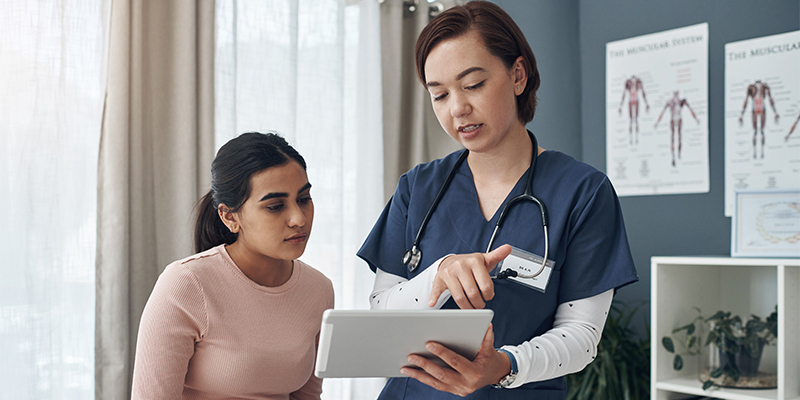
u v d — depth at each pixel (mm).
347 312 768
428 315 785
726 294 2320
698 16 2477
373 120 2730
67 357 1921
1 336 1783
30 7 1836
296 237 1176
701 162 2447
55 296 1872
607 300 1065
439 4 2836
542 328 1074
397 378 1148
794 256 2070
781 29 2270
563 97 2820
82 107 1948
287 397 1320
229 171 1176
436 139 2914
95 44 1969
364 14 2756
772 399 1873
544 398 1062
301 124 2529
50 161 1864
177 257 2096
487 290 881
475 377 855
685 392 2023
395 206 1250
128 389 1965
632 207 2646
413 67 2877
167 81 2127
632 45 2652
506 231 1098
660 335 2107
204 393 1243
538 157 1152
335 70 2588
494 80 1006
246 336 1214
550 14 2832
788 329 1873
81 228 1941
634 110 2639
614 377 2264
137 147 2023
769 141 2283
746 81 2344
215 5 2207
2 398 1785
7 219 1798
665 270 2131
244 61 2352
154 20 2115
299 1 2555
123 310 1938
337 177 2570
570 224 1064
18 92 1822
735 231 2191
